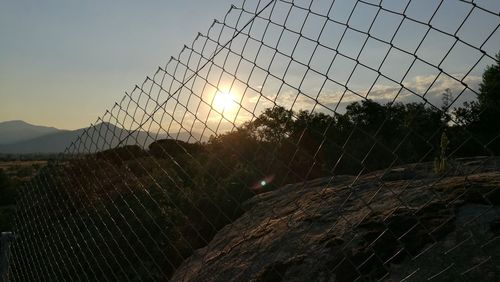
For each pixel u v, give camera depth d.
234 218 5.20
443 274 2.84
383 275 3.09
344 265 3.30
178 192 4.42
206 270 4.33
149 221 4.97
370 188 4.40
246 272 3.85
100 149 3.85
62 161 5.04
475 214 3.20
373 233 3.48
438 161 3.84
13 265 5.84
